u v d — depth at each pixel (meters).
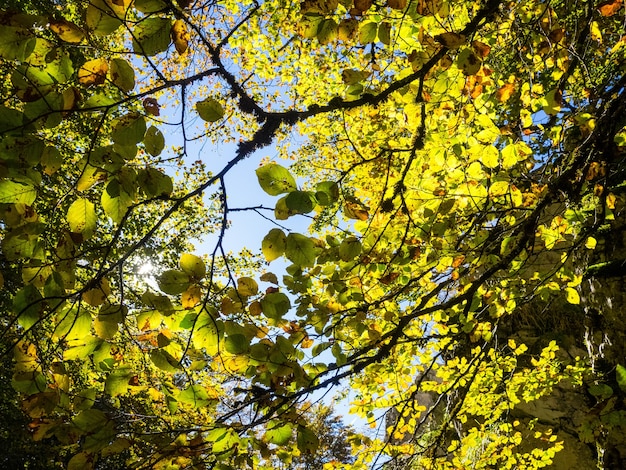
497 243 3.15
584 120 2.82
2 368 6.26
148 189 1.47
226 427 1.72
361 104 1.83
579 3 3.68
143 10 1.25
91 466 1.55
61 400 1.60
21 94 1.25
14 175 1.32
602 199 2.75
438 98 2.49
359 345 3.19
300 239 1.58
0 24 1.17
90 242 5.12
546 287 3.17
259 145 1.63
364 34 1.81
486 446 4.47
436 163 2.60
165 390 1.73
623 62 3.11
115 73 1.31
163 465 1.75
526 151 2.37
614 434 3.32
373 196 3.67
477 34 2.88
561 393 6.13
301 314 2.38
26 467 6.91
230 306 1.65
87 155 1.39
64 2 6.12
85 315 1.58
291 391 2.06
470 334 3.10
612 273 3.76
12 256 1.44
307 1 1.57
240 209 1.56
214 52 1.53
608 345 3.66
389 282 2.59
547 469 5.62
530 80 2.66
